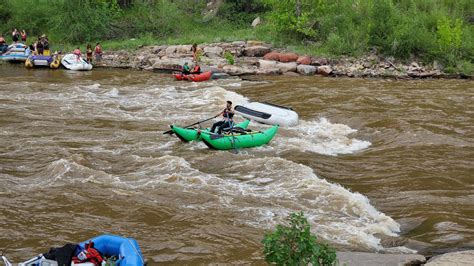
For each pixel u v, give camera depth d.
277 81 27.58
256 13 43.00
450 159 15.20
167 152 15.56
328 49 33.22
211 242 9.95
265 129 18.42
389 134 17.75
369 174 14.12
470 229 10.74
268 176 13.68
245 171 14.08
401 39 32.56
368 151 16.25
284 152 15.89
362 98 23.00
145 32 39.62
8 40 38.81
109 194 12.09
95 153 15.17
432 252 9.79
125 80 27.42
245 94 24.36
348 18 34.75
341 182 13.59
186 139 16.33
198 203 11.80
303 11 35.50
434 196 12.48
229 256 9.42
